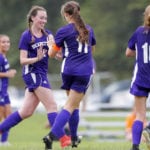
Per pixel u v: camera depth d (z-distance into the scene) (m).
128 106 80.25
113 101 102.50
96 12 131.38
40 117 85.44
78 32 28.41
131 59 127.19
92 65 28.84
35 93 30.97
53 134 28.52
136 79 27.64
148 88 27.53
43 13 30.84
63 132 28.95
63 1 138.12
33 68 30.70
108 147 32.28
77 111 30.58
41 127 69.88
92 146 33.12
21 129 67.31
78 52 28.45
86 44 28.53
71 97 28.56
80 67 28.41
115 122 65.12
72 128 30.66
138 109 27.81
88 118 68.94
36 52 30.88
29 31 30.91
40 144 37.00
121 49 128.25
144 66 27.45
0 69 40.94
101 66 129.12
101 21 129.75
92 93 111.31
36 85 30.70
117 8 129.38
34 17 30.77
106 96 104.69
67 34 28.38
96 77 114.56
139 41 27.55
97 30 129.38
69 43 28.45
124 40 127.75
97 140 52.59
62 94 95.44
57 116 28.59
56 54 29.23
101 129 65.81
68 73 28.47
